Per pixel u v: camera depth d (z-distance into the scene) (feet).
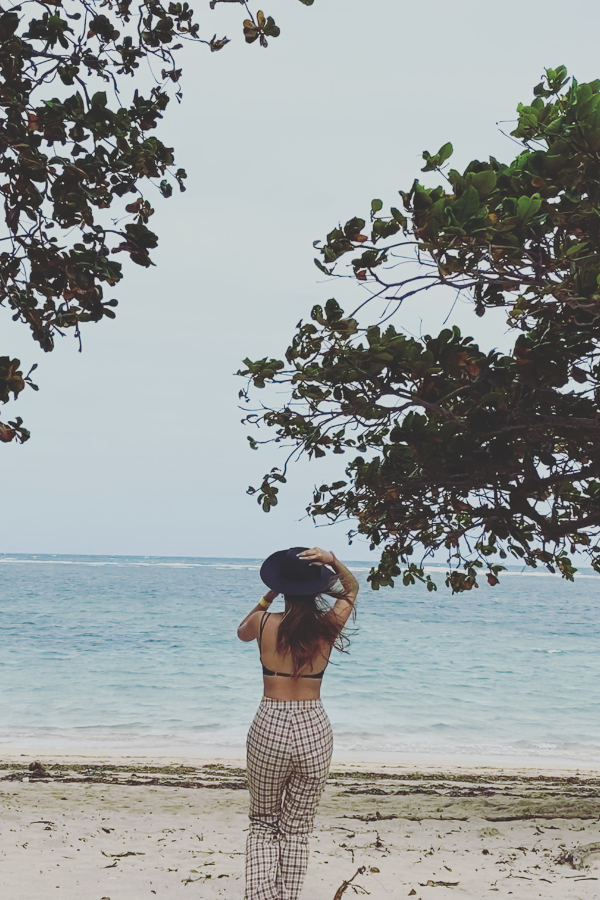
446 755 45.37
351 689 69.62
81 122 13.83
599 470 23.52
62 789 27.58
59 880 15.20
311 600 11.36
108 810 23.53
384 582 31.01
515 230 18.75
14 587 214.90
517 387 21.80
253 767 11.15
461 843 19.88
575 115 18.24
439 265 18.42
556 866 17.46
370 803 26.11
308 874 16.07
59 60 14.39
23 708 57.41
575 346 21.33
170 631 113.09
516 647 105.19
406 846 19.44
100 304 13.84
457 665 86.69
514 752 46.88
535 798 27.86
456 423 22.72
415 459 23.54
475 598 226.17
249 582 260.01
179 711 56.80
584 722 56.80
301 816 11.23
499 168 21.45
